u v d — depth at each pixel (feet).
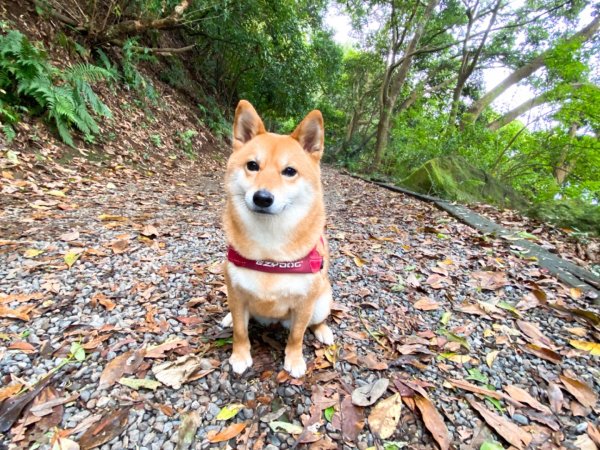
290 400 1.91
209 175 8.30
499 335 2.46
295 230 1.95
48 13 7.00
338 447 1.65
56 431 1.60
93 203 4.61
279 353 2.28
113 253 3.21
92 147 6.46
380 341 2.39
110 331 2.23
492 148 10.66
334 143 23.54
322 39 17.33
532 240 4.35
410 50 15.52
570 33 14.29
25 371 1.89
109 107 7.68
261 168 2.02
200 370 2.01
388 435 1.72
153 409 1.76
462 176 8.41
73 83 6.41
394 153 15.02
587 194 7.25
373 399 1.87
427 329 2.53
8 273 2.69
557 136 8.50
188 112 11.14
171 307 2.56
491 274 3.30
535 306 2.82
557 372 2.16
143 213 4.52
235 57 13.75
